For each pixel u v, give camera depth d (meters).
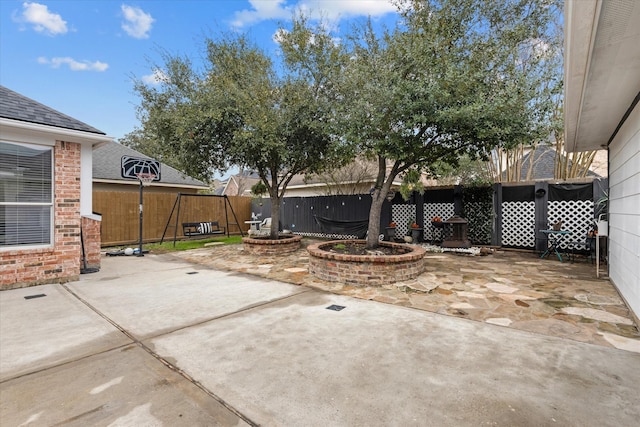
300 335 3.44
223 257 8.84
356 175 14.16
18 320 3.97
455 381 2.51
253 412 2.16
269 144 7.52
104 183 12.21
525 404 2.21
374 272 5.52
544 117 5.66
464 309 4.25
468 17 5.96
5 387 2.48
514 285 5.43
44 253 5.81
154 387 2.47
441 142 6.18
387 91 5.29
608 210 6.02
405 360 2.86
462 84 5.09
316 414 2.14
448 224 10.05
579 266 7.04
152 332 3.57
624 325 3.64
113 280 6.16
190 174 9.25
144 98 9.24
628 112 4.38
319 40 7.81
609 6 2.30
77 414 2.15
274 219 9.81
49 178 5.91
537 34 6.45
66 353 3.06
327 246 7.16
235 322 3.85
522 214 9.28
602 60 3.12
